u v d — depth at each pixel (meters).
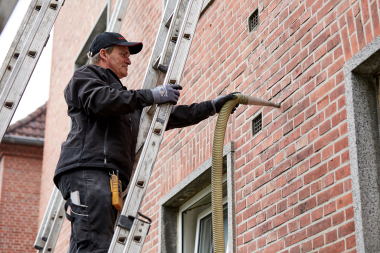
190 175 5.15
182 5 3.79
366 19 3.44
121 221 3.13
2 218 15.12
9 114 3.63
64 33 11.08
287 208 3.87
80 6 10.24
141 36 7.18
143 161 3.27
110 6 8.63
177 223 5.66
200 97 5.38
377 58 3.35
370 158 3.33
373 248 3.14
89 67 3.45
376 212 3.22
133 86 7.11
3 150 15.53
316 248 3.53
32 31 3.82
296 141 3.91
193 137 5.29
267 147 4.22
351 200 3.33
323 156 3.63
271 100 4.27
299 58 4.04
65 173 3.30
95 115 3.30
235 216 4.47
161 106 3.37
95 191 3.21
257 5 4.73
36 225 15.31
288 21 4.25
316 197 3.62
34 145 15.58
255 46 4.63
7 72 3.90
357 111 3.41
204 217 5.56
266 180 4.16
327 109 3.67
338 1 3.73
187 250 5.53
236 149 4.63
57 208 4.91
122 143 3.38
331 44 3.73
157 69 3.94
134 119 3.66
